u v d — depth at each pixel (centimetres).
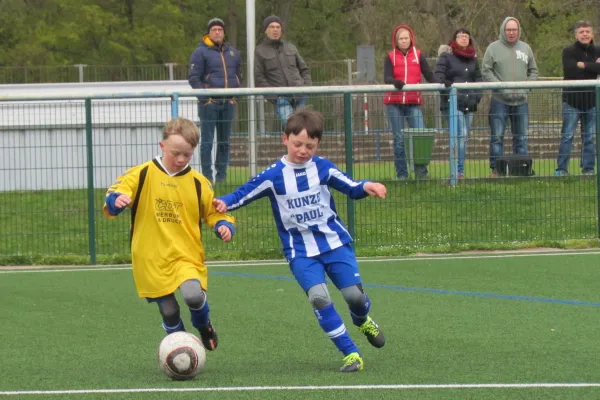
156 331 2255
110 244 3569
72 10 11900
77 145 3609
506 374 1775
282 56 4222
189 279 1791
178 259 1808
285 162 1841
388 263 3269
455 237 3547
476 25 9988
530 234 3588
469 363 1875
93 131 3544
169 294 1808
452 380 1728
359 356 1817
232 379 1750
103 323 2356
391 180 3534
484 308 2475
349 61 6819
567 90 3566
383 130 3497
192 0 12712
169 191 1805
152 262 1808
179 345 1744
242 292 2772
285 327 2278
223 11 12988
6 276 3150
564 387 1667
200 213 1839
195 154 3525
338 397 1608
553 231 3609
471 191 3575
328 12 12900
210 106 3438
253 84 4550
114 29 11850
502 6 9875
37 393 1666
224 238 1809
